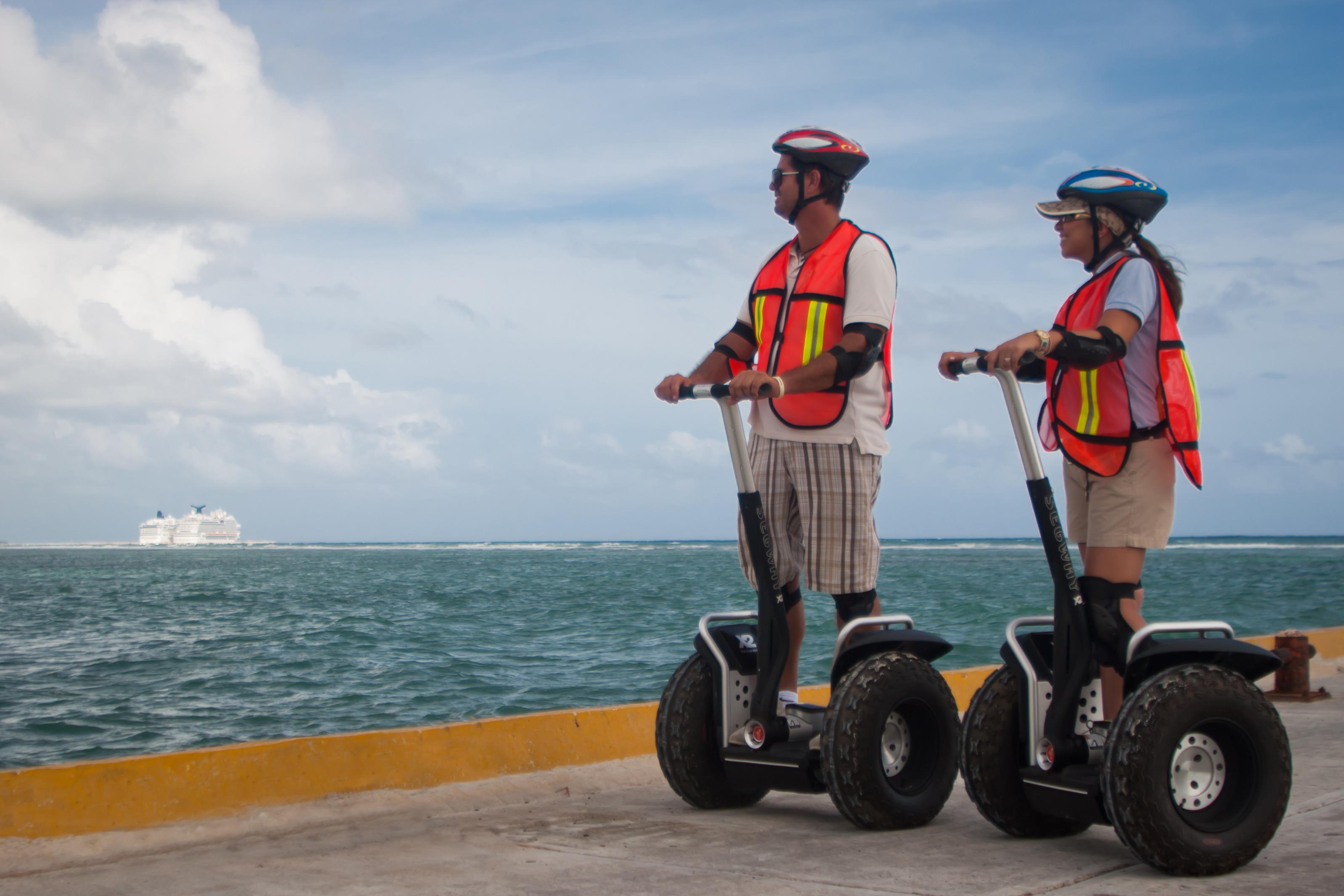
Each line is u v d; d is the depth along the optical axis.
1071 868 2.40
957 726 2.90
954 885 2.26
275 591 32.22
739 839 2.73
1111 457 2.62
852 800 2.71
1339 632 6.64
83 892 2.34
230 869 2.51
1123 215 2.71
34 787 2.89
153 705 9.23
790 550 3.12
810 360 2.99
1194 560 60.97
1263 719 2.36
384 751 3.51
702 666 3.08
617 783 3.67
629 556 103.25
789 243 3.23
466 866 2.50
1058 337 2.43
